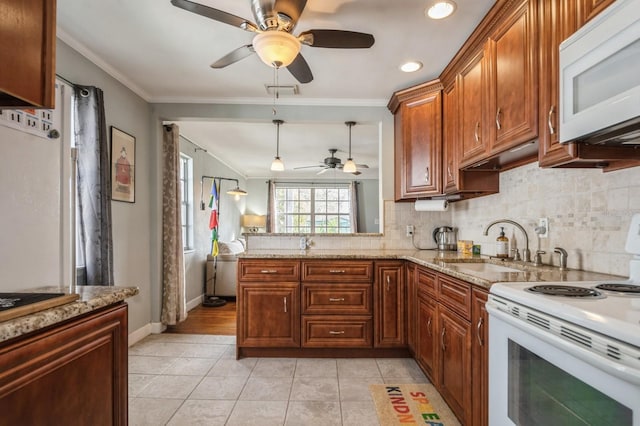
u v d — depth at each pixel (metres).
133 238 3.09
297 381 2.39
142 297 3.24
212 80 2.96
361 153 6.25
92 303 1.02
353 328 2.80
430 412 1.99
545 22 1.52
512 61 1.77
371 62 2.62
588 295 1.14
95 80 2.60
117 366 1.15
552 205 2.00
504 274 1.68
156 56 2.54
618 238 1.56
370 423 1.88
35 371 0.84
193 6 1.61
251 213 8.70
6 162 1.16
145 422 1.88
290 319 2.80
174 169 3.56
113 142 2.79
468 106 2.31
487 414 1.49
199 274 5.04
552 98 1.47
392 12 2.00
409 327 2.75
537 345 1.09
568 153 1.36
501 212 2.54
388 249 3.42
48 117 1.35
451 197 3.01
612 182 1.59
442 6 1.94
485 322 1.51
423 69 2.74
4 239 1.15
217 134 4.82
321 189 8.80
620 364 0.80
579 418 0.93
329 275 2.81
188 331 3.52
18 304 0.88
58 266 1.39
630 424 0.78
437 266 2.07
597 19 1.12
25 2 0.94
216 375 2.48
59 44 2.26
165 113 3.41
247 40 2.31
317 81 2.97
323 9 1.97
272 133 4.79
